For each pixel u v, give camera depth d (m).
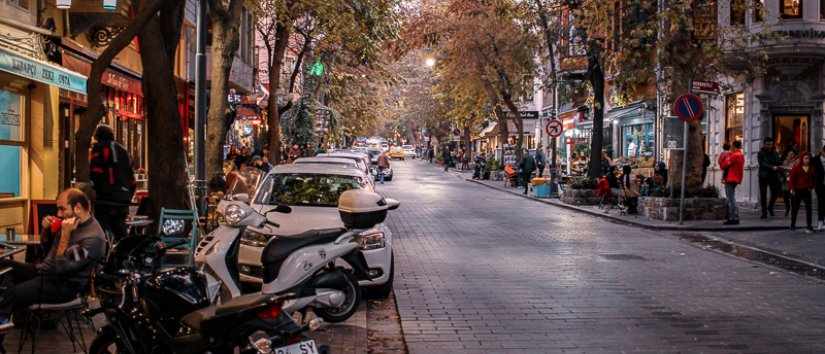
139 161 22.08
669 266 13.14
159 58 10.88
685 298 10.35
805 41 23.69
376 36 25.86
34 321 7.09
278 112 28.77
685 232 18.58
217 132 15.20
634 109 35.53
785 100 25.30
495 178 48.62
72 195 7.10
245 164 18.39
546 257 14.16
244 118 34.66
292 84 29.08
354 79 38.62
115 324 6.17
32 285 6.83
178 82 25.05
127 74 19.94
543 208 27.02
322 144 44.41
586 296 10.46
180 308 5.99
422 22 38.56
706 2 21.62
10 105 14.02
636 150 37.50
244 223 7.90
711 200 20.86
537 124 61.03
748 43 23.20
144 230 10.89
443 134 82.75
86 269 7.02
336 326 8.66
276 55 27.23
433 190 38.34
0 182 13.69
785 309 9.68
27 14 13.72
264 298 5.37
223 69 15.20
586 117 37.22
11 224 13.86
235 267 8.03
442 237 17.38
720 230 18.77
